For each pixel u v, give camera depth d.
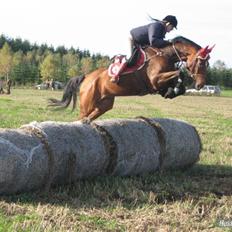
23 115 22.94
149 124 10.85
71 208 7.63
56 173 8.71
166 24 10.00
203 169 11.83
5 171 7.84
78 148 9.04
